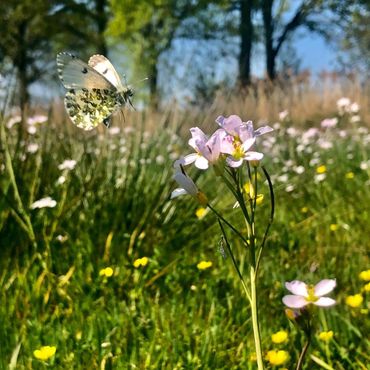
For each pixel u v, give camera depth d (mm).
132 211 384
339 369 234
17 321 278
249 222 162
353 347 249
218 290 313
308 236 418
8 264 330
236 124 162
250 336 265
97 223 372
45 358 233
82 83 232
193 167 431
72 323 274
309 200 509
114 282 319
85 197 391
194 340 258
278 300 302
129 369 238
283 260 369
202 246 382
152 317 280
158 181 414
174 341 252
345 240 400
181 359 244
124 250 353
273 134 790
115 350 254
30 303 294
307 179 553
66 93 235
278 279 324
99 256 349
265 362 238
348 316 272
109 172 441
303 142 712
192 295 318
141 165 437
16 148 391
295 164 635
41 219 361
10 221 349
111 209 380
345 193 504
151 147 458
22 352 251
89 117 236
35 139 444
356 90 1197
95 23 2732
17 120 443
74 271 332
